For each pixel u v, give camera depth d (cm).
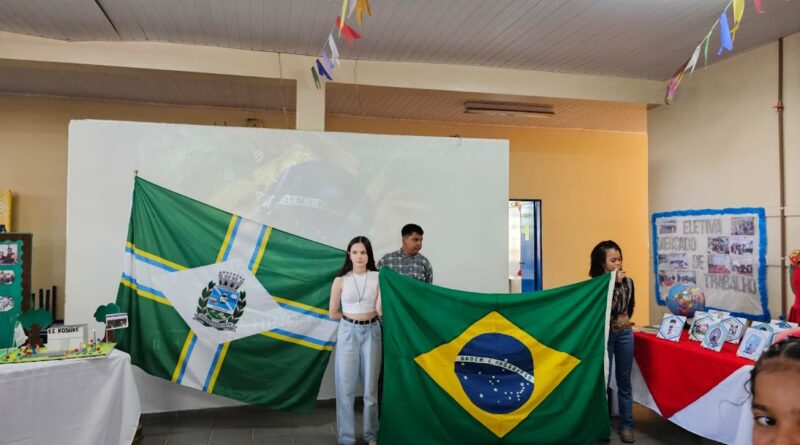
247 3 361
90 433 271
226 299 364
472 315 307
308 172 401
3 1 355
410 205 420
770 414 74
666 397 329
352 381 320
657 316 534
